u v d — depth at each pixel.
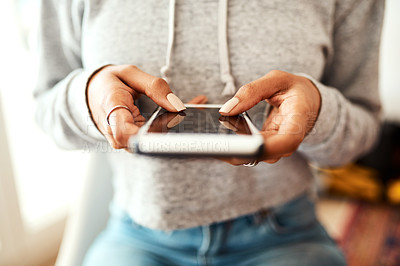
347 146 0.47
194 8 0.44
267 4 0.44
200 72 0.45
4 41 0.92
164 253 0.54
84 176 0.67
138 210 0.50
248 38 0.44
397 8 1.49
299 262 0.49
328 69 0.56
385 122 1.44
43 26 0.53
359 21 0.50
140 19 0.45
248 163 0.27
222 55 0.44
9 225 0.95
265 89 0.33
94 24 0.47
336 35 0.52
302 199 0.56
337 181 1.45
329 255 0.50
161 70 0.44
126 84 0.36
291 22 0.45
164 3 0.44
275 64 0.45
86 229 0.65
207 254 0.52
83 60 0.51
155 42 0.45
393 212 1.34
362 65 0.53
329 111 0.40
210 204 0.49
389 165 1.39
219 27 0.43
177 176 0.46
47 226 1.06
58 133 0.47
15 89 0.97
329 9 0.47
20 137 1.01
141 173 0.48
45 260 1.07
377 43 0.51
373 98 0.55
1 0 0.89
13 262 0.98
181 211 0.48
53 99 0.46
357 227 1.25
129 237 0.56
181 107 0.33
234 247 0.52
